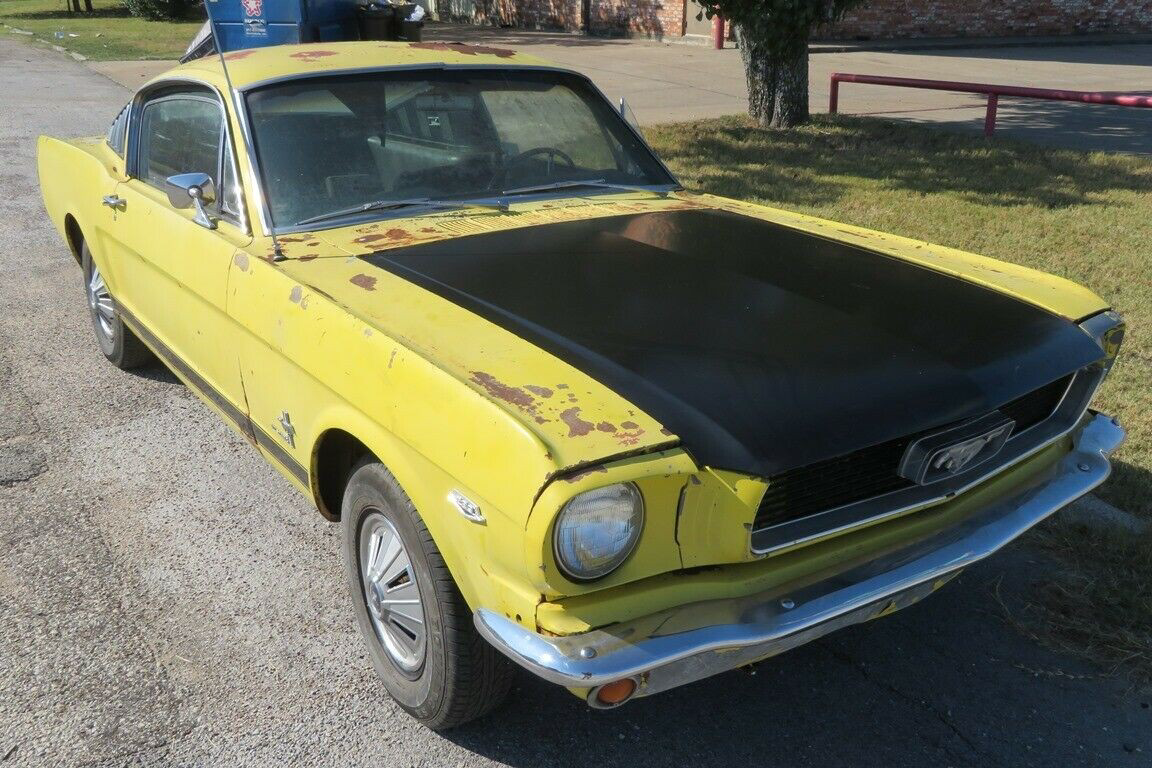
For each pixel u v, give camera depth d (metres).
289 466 3.15
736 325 2.60
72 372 5.23
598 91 4.23
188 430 4.60
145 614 3.25
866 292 2.90
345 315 2.66
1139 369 4.84
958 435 2.41
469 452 2.18
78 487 4.06
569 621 2.07
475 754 2.70
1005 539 2.56
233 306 3.19
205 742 2.71
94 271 5.07
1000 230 7.22
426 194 3.49
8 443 4.41
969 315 2.81
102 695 2.87
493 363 2.35
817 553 2.35
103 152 4.85
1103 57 19.20
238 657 3.06
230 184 3.41
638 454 2.07
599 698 2.13
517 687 2.96
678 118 12.18
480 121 3.77
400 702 2.79
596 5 21.86
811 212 7.64
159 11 27.06
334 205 3.34
